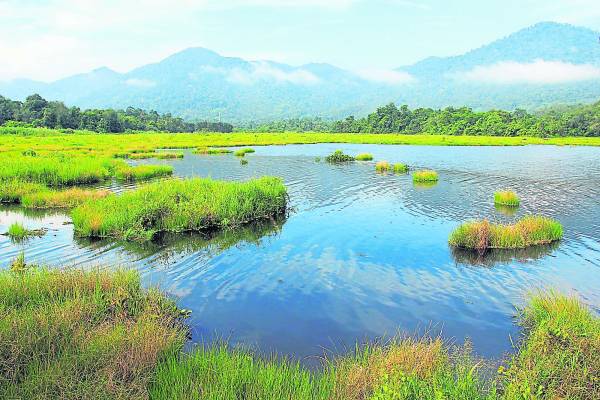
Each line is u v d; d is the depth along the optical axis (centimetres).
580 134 12281
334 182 3816
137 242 1978
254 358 1030
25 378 788
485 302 1373
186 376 838
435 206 2838
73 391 747
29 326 934
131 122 15525
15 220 2386
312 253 1852
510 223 2331
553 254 1856
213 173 4412
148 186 2675
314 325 1212
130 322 1043
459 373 875
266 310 1302
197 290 1445
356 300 1382
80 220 2127
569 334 970
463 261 1758
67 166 3831
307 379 837
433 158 6256
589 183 3850
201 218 2234
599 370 848
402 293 1440
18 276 1281
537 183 3841
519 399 766
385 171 4584
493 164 5434
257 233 2159
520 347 1063
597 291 1463
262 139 10169
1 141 7762
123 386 770
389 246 1958
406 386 755
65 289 1222
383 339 1137
